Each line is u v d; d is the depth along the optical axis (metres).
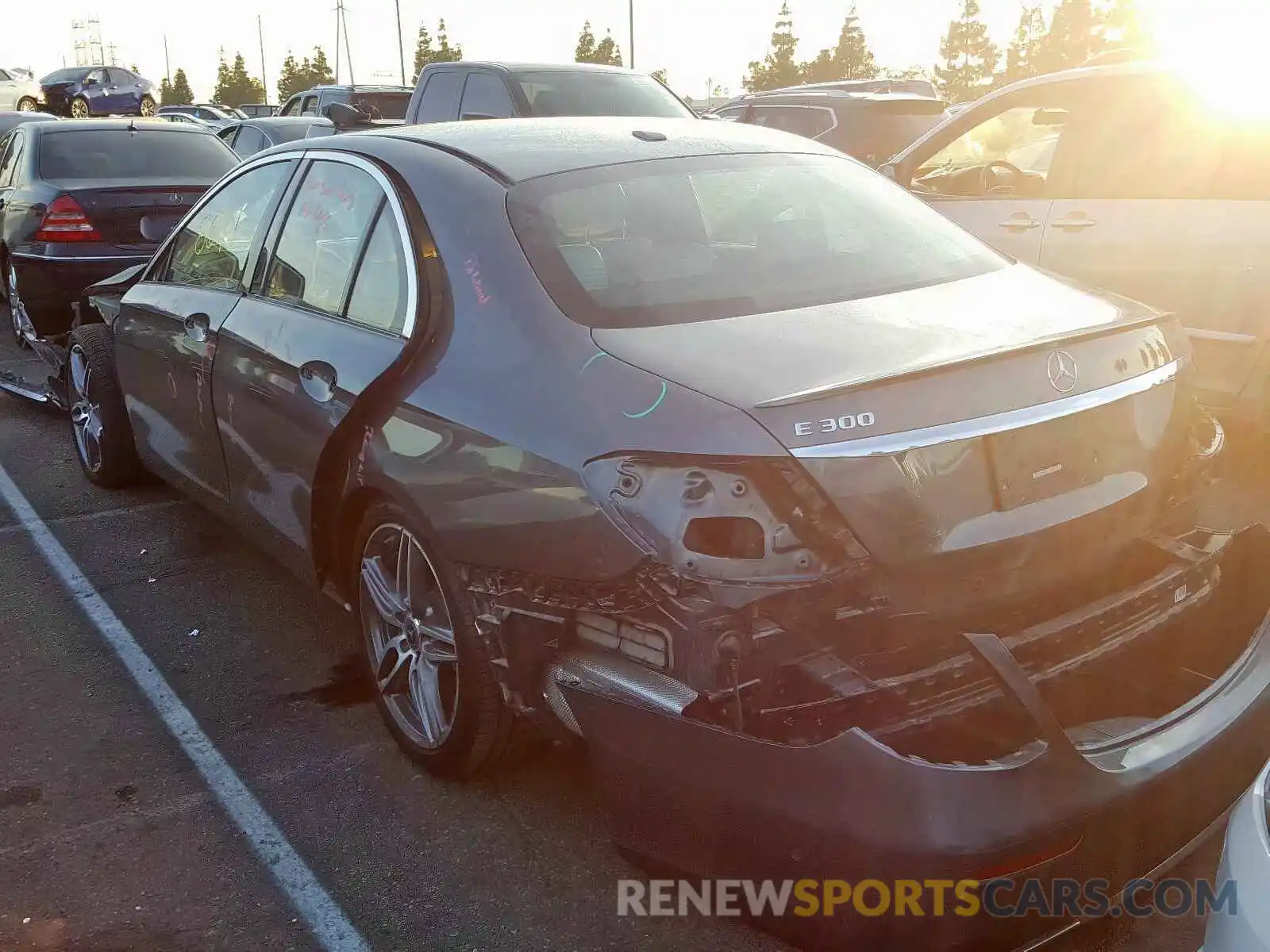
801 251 3.01
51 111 31.23
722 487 2.16
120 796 3.06
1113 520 2.51
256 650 3.90
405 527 2.90
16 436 6.55
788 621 2.17
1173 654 2.64
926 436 2.22
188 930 2.55
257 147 13.44
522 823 2.88
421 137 3.41
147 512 5.25
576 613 2.42
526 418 2.47
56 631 4.08
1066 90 5.55
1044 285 3.07
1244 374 4.91
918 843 1.94
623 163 3.20
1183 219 5.04
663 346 2.48
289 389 3.34
